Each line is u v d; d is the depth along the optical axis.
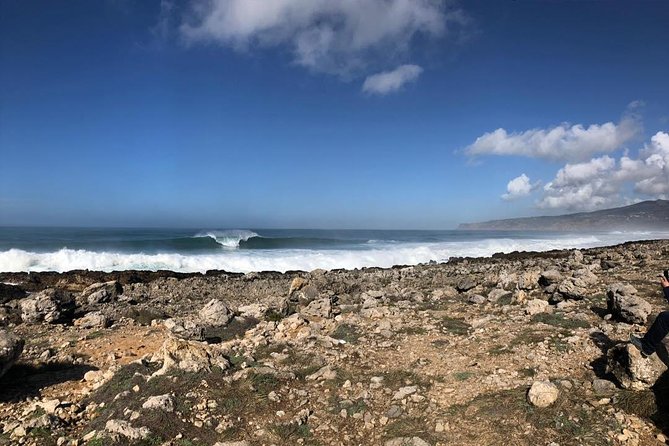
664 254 26.66
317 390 8.63
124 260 38.94
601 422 6.57
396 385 8.69
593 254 35.78
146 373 9.12
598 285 16.27
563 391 7.45
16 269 35.84
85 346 12.95
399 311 15.19
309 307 16.75
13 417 7.98
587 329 10.90
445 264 36.69
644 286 15.70
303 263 42.06
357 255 46.50
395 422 7.27
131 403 7.57
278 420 7.36
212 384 8.34
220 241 60.12
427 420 7.21
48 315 16.16
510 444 6.32
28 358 11.50
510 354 9.68
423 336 11.88
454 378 8.71
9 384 9.66
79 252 40.38
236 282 28.47
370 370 9.62
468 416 7.16
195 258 40.84
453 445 6.46
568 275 17.80
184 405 7.49
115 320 16.83
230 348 11.41
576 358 9.04
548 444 6.20
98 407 8.12
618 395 7.16
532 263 31.95
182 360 9.09
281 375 8.97
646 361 7.10
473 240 80.75
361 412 7.62
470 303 16.12
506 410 7.09
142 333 14.42
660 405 6.69
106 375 9.68
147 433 6.66
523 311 13.40
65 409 8.00
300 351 10.96
